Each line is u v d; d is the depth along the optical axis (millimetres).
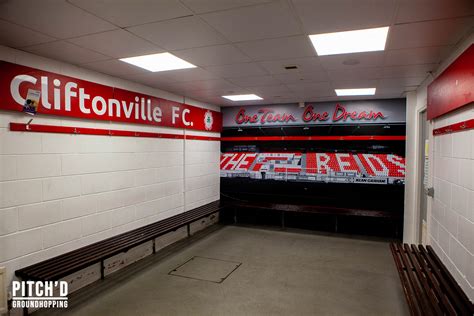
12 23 2523
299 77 4441
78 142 3887
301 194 7020
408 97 5469
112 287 3895
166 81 4734
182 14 2355
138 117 4871
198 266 4594
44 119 3449
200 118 6711
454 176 3020
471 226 2553
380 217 5965
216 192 7496
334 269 4504
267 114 7227
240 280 4109
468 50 2555
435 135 3832
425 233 4832
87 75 3973
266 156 7273
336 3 2164
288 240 5922
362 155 6551
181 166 6090
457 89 2836
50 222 3531
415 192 5371
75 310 3332
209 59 3574
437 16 2359
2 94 3016
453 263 3027
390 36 2789
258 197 7363
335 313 3295
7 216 3096
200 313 3285
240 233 6402
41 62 3402
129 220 4746
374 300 3582
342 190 6715
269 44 3039
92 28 2635
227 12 2328
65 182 3709
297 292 3775
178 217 5707
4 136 3068
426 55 3332
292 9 2264
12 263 3139
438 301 2529
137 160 4902
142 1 2143
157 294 3709
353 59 3516
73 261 3445
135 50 3229
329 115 6742
